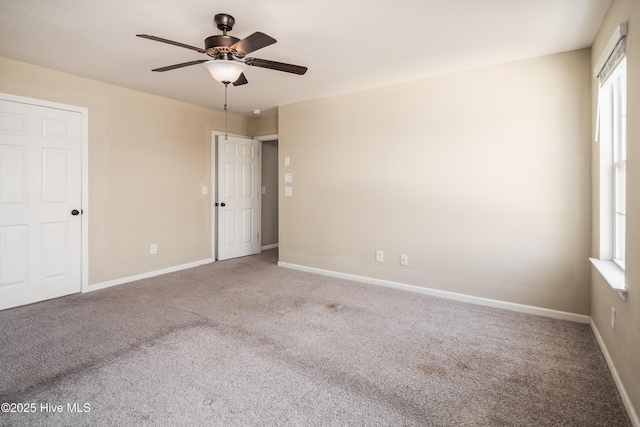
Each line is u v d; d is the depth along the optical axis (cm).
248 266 477
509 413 171
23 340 246
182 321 283
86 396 181
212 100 443
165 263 438
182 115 450
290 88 386
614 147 238
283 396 183
